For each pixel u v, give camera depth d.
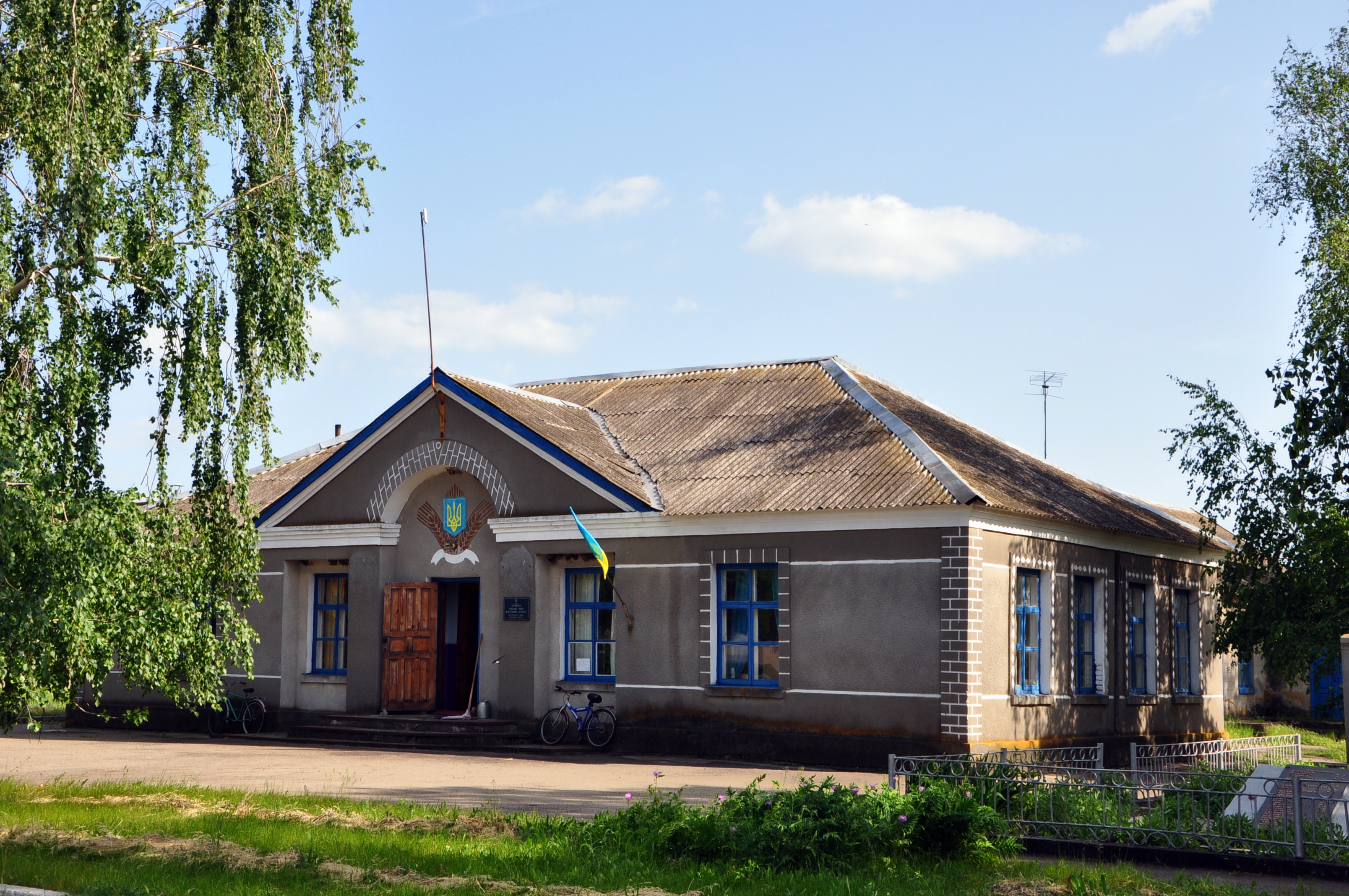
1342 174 27.50
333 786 17.66
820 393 26.52
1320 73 28.17
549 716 24.22
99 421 15.49
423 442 26.23
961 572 20.69
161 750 23.98
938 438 24.59
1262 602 23.55
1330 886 10.82
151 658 15.15
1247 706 35.56
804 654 21.97
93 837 12.45
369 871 10.76
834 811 11.80
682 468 24.83
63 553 13.80
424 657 25.84
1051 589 23.05
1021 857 12.34
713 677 22.81
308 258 17.55
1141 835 12.08
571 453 24.31
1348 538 20.84
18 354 14.41
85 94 14.83
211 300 16.56
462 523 26.11
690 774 19.97
